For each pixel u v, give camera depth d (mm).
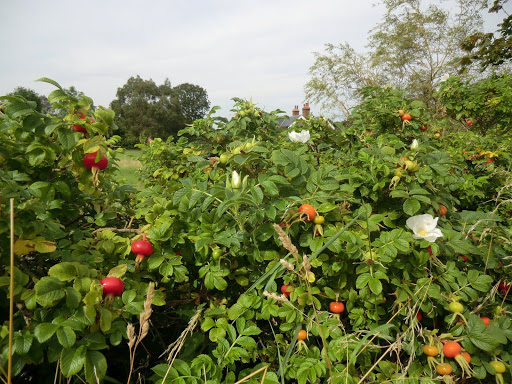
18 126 1623
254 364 1937
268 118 3693
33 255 1642
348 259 1750
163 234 1704
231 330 1541
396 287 1764
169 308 2076
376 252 1637
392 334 1701
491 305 1747
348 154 3430
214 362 1571
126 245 1747
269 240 1902
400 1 16062
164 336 2102
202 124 3666
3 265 1345
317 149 3953
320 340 1719
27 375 1551
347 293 1758
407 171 1908
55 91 1607
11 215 1043
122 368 1897
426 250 1704
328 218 1810
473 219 2188
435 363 1524
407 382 1474
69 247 1655
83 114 1670
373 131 3922
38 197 1567
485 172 3961
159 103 55500
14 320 1375
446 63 15344
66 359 1160
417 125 3551
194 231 1864
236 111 3672
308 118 3963
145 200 2232
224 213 1876
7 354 1118
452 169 3223
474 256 2045
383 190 2002
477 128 6844
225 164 2246
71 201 1978
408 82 16906
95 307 1271
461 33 15273
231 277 1864
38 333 1135
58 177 1855
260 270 1895
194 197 1795
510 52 8938
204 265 1838
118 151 2529
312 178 1920
